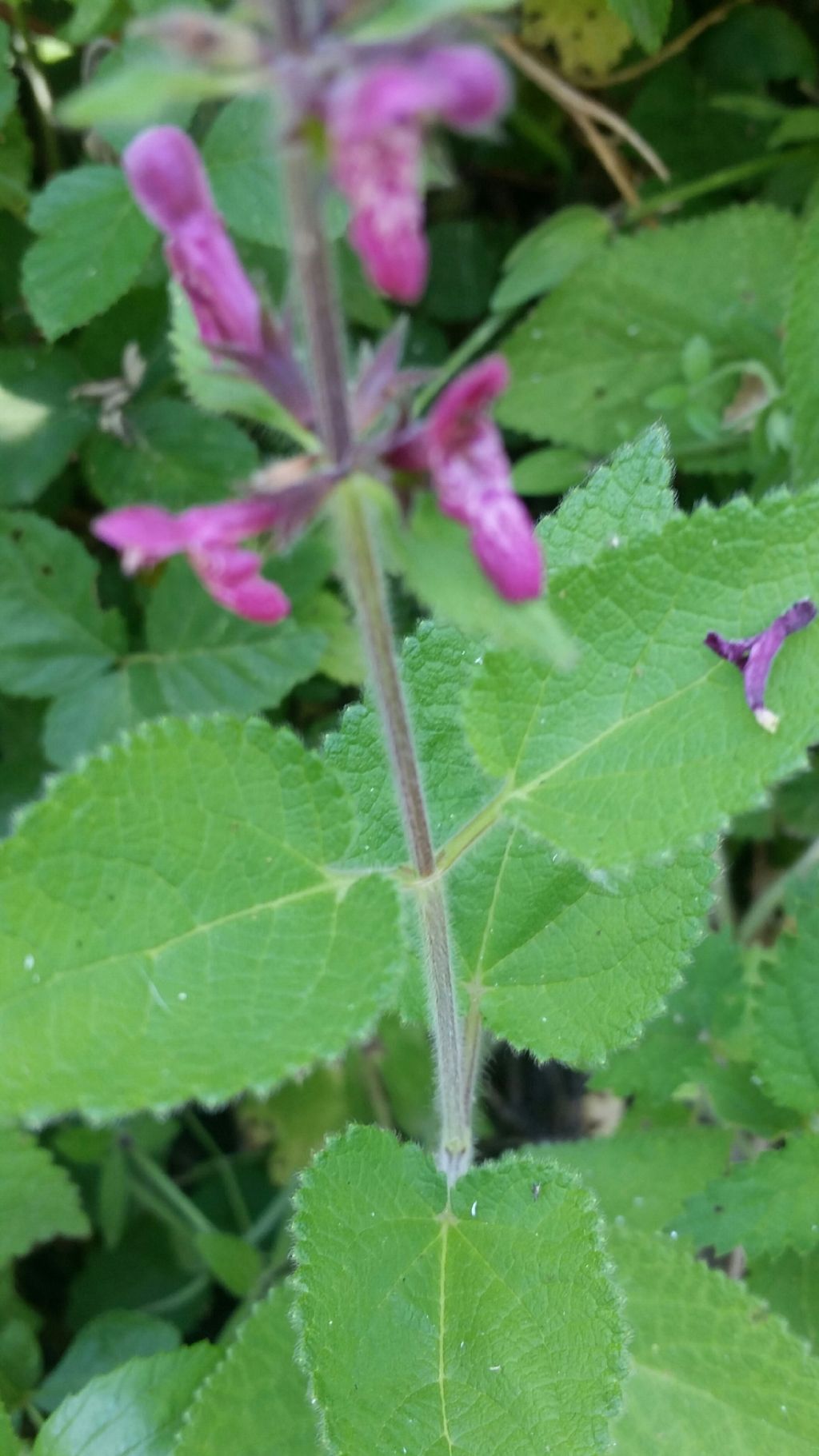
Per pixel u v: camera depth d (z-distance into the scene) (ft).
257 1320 0.59
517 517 0.35
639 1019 0.55
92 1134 0.84
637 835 0.44
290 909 0.42
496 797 0.46
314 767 0.42
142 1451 0.60
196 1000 0.41
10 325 0.90
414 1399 0.49
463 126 0.29
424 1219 0.52
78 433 0.83
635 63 1.01
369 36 0.30
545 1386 0.48
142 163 0.37
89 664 0.78
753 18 0.99
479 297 1.03
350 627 0.85
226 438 0.81
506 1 0.30
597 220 0.94
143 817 0.41
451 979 0.50
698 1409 0.60
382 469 0.36
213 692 0.77
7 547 0.77
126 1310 0.78
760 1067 0.66
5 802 0.85
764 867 1.00
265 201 0.70
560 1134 0.99
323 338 0.34
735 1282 0.61
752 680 0.44
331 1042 0.40
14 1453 0.60
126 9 0.78
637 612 0.46
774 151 1.00
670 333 0.95
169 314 0.83
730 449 0.93
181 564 0.78
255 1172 0.96
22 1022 0.40
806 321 0.80
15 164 0.86
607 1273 0.53
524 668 0.46
